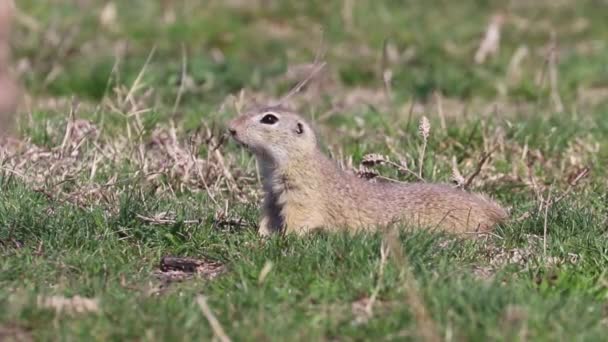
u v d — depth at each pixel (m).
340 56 21.45
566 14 25.31
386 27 23.34
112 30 22.44
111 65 19.30
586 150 14.66
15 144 14.00
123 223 11.09
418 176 12.89
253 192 12.90
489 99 19.53
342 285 9.39
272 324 8.45
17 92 17.25
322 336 8.34
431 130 14.86
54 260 10.01
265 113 11.72
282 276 9.61
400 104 18.73
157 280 9.84
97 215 11.08
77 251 10.27
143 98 15.63
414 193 12.02
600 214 12.05
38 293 9.04
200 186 12.97
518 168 14.00
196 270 10.18
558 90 19.44
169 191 12.66
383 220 11.77
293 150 11.64
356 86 20.19
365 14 24.19
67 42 20.89
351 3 24.17
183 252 10.70
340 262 9.91
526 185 13.37
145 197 12.02
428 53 21.91
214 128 14.40
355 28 23.33
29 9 23.09
